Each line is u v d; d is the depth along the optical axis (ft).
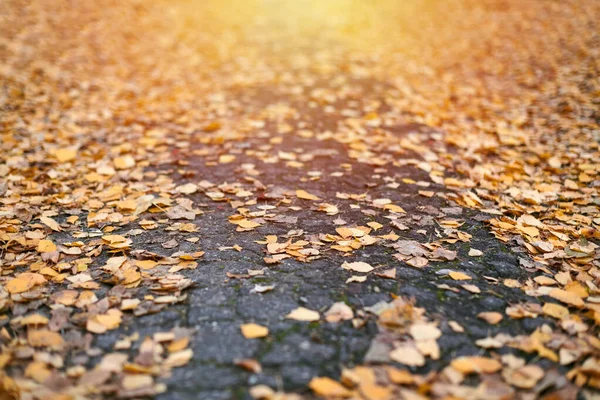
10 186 11.80
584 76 20.57
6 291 7.72
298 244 9.17
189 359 6.37
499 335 6.86
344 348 6.57
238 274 8.30
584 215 10.80
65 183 12.30
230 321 7.13
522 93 20.02
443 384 5.90
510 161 13.84
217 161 13.82
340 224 10.13
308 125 16.76
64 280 8.18
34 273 8.20
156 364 6.26
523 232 9.87
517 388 5.94
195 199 11.47
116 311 7.29
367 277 8.21
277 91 20.70
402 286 7.98
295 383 5.97
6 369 6.15
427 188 12.11
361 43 28.71
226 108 18.69
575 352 6.50
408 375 5.98
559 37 26.50
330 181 12.42
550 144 15.01
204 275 8.30
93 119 17.11
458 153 14.49
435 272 8.42
